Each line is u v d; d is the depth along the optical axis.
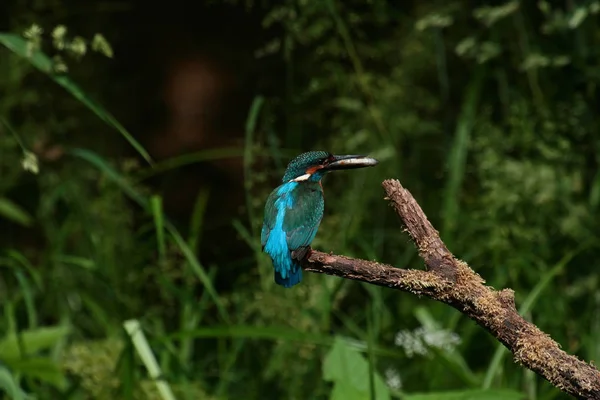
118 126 7.30
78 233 12.09
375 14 12.01
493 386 9.05
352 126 11.49
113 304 10.65
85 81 14.58
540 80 11.48
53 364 8.49
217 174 15.34
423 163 12.15
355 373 6.93
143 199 9.34
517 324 4.85
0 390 8.70
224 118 15.85
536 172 10.10
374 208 11.48
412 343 9.42
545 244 10.30
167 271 10.16
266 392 9.87
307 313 9.51
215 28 15.29
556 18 10.73
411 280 5.05
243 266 12.09
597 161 11.04
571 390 4.69
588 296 10.18
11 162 12.73
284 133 12.66
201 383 9.59
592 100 11.16
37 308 11.27
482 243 10.30
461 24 12.47
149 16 15.90
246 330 7.89
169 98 15.88
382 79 11.42
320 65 11.91
